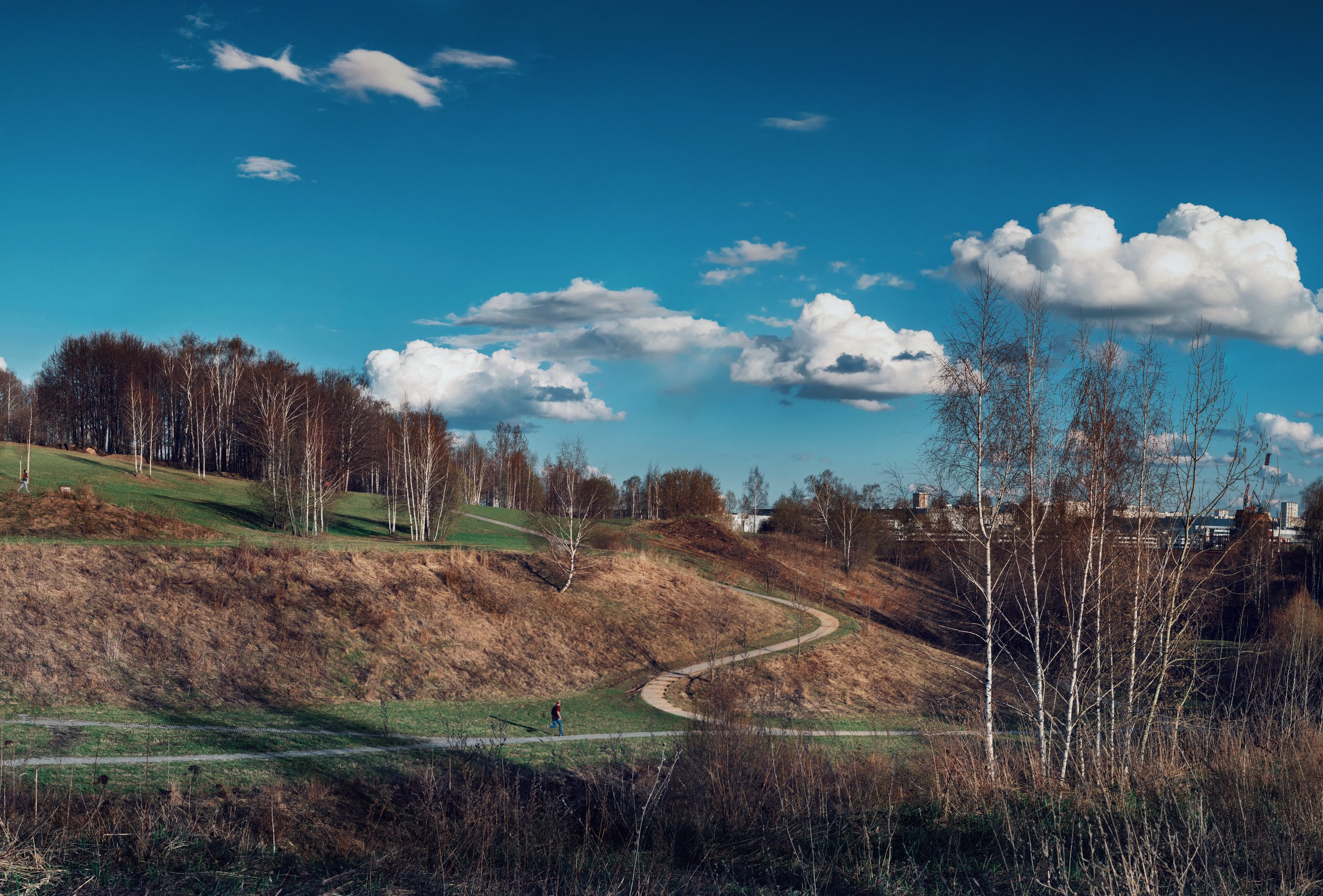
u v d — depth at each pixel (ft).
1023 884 35.17
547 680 132.77
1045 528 76.59
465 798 60.23
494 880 40.32
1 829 38.27
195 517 172.35
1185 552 69.62
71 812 48.11
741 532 322.96
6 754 69.46
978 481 72.74
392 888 37.45
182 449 333.21
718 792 53.72
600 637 155.12
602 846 50.90
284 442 197.57
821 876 39.40
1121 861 34.09
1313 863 33.96
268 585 131.54
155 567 127.54
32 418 288.30
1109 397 73.20
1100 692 65.87
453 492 213.87
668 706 123.85
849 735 104.53
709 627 172.65
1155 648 70.03
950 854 41.47
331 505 194.39
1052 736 68.69
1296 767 43.86
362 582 142.61
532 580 169.37
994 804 47.14
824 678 151.33
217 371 329.31
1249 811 39.58
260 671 110.22
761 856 44.21
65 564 121.29
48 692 92.07
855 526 264.31
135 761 71.72
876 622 203.72
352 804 67.36
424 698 114.93
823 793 51.70
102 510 151.33
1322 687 68.44
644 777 62.08
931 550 83.15
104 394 336.49
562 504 181.57
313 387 322.14
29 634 102.58
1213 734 57.06
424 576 153.28
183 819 54.03
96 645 104.58
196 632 114.21
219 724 89.86
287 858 49.62
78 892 32.35
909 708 139.54
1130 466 72.84
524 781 73.82
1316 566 152.05
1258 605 117.70
